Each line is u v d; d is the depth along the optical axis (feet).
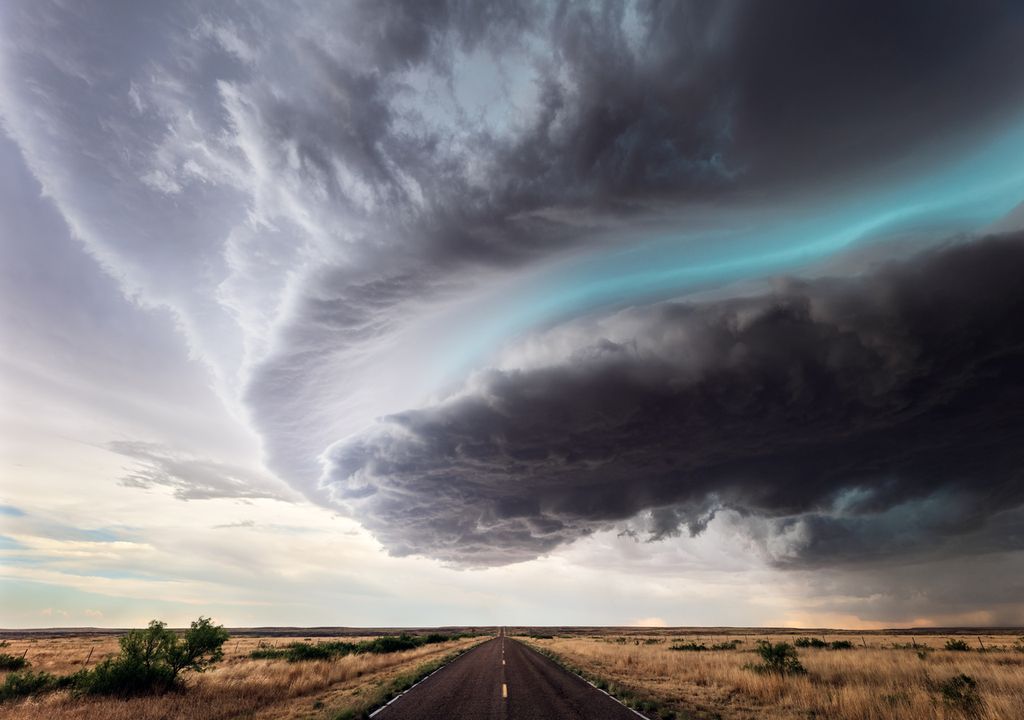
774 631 449.48
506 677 62.49
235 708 41.86
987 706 36.14
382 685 55.62
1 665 76.59
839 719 37.37
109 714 38.93
